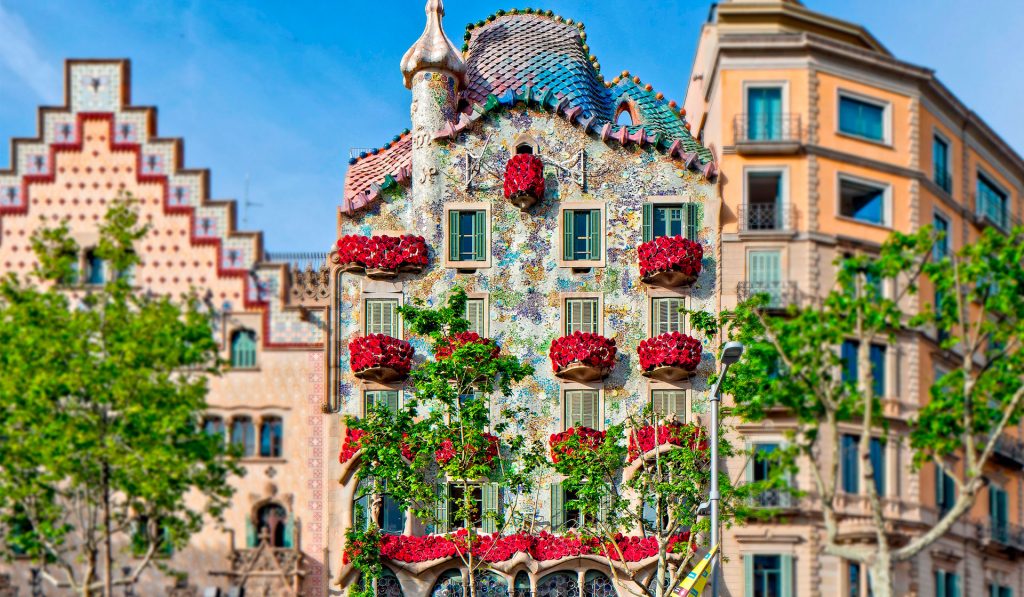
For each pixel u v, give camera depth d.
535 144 54.72
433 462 51.84
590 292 53.47
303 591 50.47
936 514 53.31
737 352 38.66
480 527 51.53
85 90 53.50
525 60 57.84
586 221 54.19
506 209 54.25
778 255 52.94
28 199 52.94
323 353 52.47
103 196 52.97
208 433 51.34
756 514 46.25
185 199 52.88
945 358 55.25
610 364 51.97
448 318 47.03
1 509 48.84
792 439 42.69
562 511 51.66
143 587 50.31
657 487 45.44
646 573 50.28
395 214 54.88
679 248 52.28
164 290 52.34
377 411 47.03
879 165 54.50
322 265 54.16
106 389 44.94
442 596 50.94
